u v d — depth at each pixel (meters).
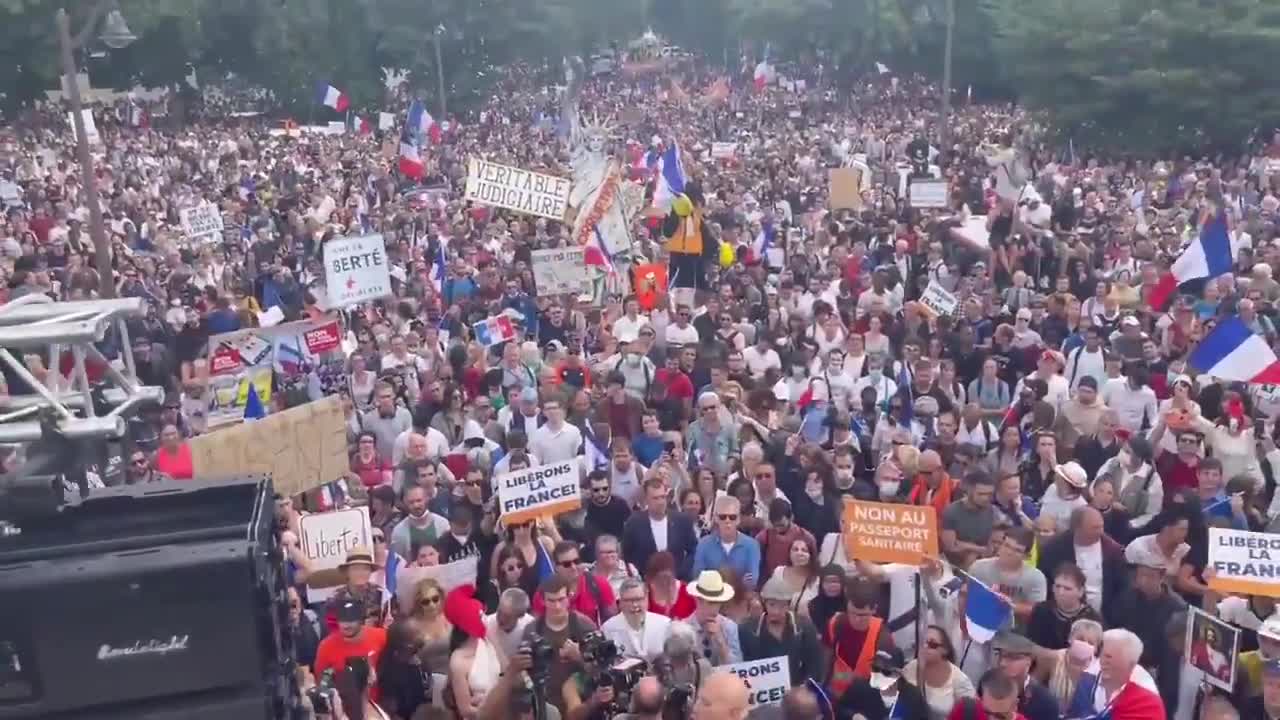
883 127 50.69
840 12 76.25
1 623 3.91
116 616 3.97
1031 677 7.55
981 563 8.58
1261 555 7.96
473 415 12.55
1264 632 7.19
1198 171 32.59
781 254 21.75
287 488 10.36
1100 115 43.19
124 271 19.73
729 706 6.08
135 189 31.08
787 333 15.27
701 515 10.34
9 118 62.06
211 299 16.84
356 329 16.81
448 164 38.81
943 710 7.35
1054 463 10.81
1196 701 7.84
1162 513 9.58
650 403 13.33
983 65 69.38
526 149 42.75
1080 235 22.06
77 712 3.99
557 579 7.70
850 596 7.92
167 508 4.50
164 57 68.31
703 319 15.77
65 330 4.48
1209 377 12.44
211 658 4.04
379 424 12.22
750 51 97.50
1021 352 14.18
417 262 20.41
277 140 47.88
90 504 4.44
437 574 8.41
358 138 48.84
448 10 70.94
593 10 88.00
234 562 4.02
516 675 6.88
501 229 23.30
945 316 15.25
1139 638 7.79
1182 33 40.12
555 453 11.55
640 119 58.25
